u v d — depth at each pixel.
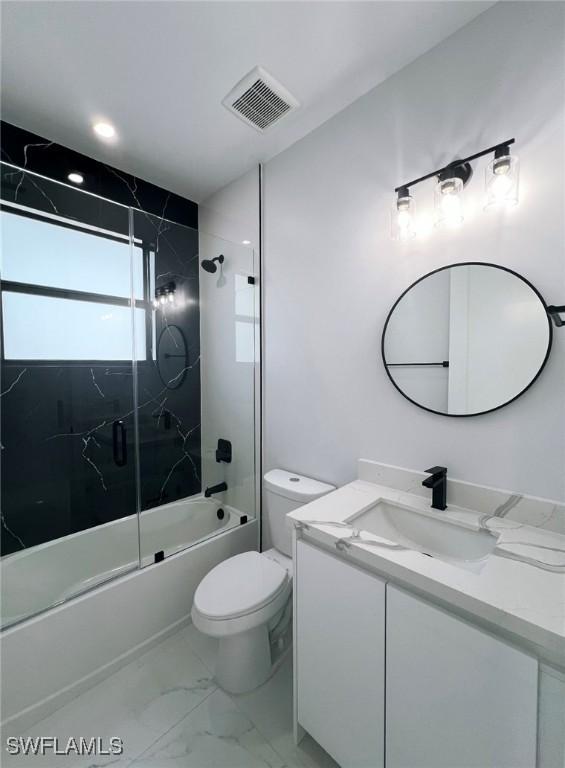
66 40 1.17
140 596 1.54
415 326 1.29
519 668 0.66
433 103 1.22
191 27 1.13
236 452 2.19
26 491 1.70
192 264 2.34
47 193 1.71
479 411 1.14
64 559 1.68
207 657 1.52
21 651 1.21
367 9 1.08
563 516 0.99
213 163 1.91
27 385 1.70
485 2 1.06
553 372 1.00
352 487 1.41
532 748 0.66
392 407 1.39
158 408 2.21
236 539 1.96
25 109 1.49
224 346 2.23
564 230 0.97
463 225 1.16
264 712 1.26
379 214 1.40
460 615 0.76
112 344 1.99
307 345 1.72
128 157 1.85
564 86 0.95
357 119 1.46
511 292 1.07
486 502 1.13
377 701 0.90
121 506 2.04
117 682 1.39
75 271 1.82
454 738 0.76
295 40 1.18
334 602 1.00
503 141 1.06
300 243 1.73
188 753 1.13
